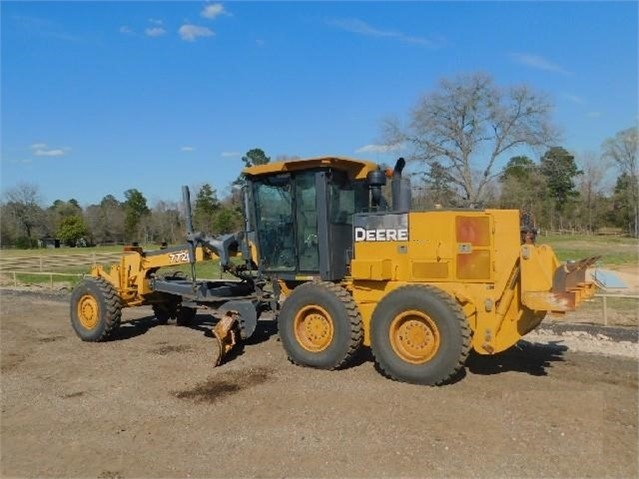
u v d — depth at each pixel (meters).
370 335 7.51
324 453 5.40
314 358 7.94
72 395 7.36
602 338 9.93
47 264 34.12
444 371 6.95
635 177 62.84
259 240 9.16
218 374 7.97
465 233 7.41
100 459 5.50
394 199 8.36
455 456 5.25
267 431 5.95
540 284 6.94
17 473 5.28
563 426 5.82
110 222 78.50
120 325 11.45
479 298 7.28
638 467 4.98
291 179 8.72
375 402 6.60
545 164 46.97
